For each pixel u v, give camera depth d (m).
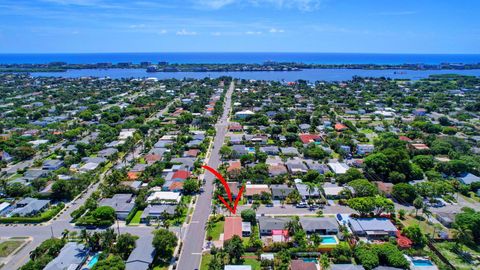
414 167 155.88
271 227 110.81
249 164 170.12
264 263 93.06
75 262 92.88
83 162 175.00
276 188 140.12
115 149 191.75
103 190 138.38
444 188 138.25
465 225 105.62
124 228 115.12
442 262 96.81
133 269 88.75
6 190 138.12
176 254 99.50
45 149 191.62
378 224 112.44
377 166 154.25
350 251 97.25
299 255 98.44
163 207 125.62
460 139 196.75
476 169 160.62
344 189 137.50
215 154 188.75
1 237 109.50
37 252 95.56
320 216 121.62
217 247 102.88
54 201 135.38
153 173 157.62
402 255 93.50
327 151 190.62
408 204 132.62
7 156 180.25
